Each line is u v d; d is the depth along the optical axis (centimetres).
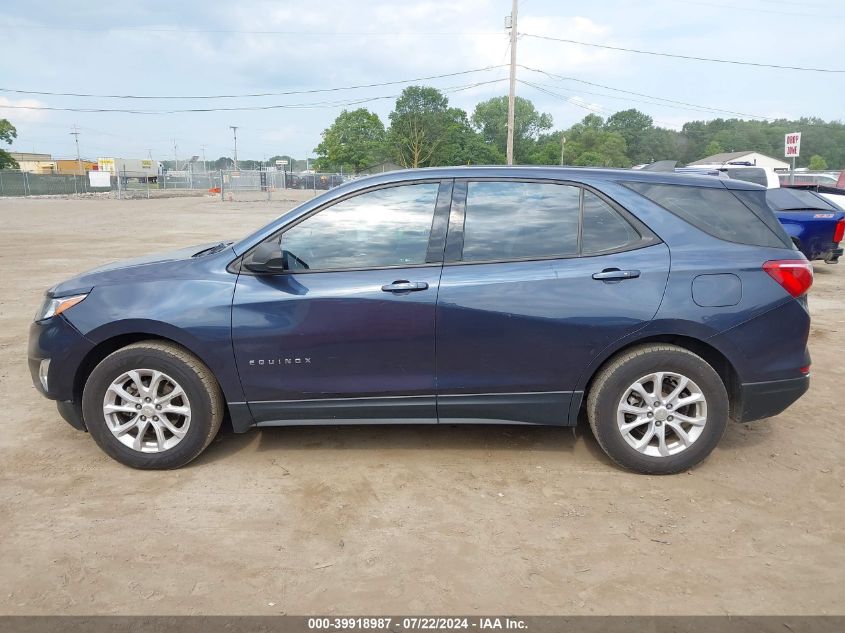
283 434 446
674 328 367
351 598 275
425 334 373
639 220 379
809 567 296
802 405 504
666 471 383
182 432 385
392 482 378
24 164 11238
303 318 374
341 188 392
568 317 368
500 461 404
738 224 384
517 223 383
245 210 3469
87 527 329
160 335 378
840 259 1432
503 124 10038
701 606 269
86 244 1666
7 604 269
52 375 388
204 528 328
